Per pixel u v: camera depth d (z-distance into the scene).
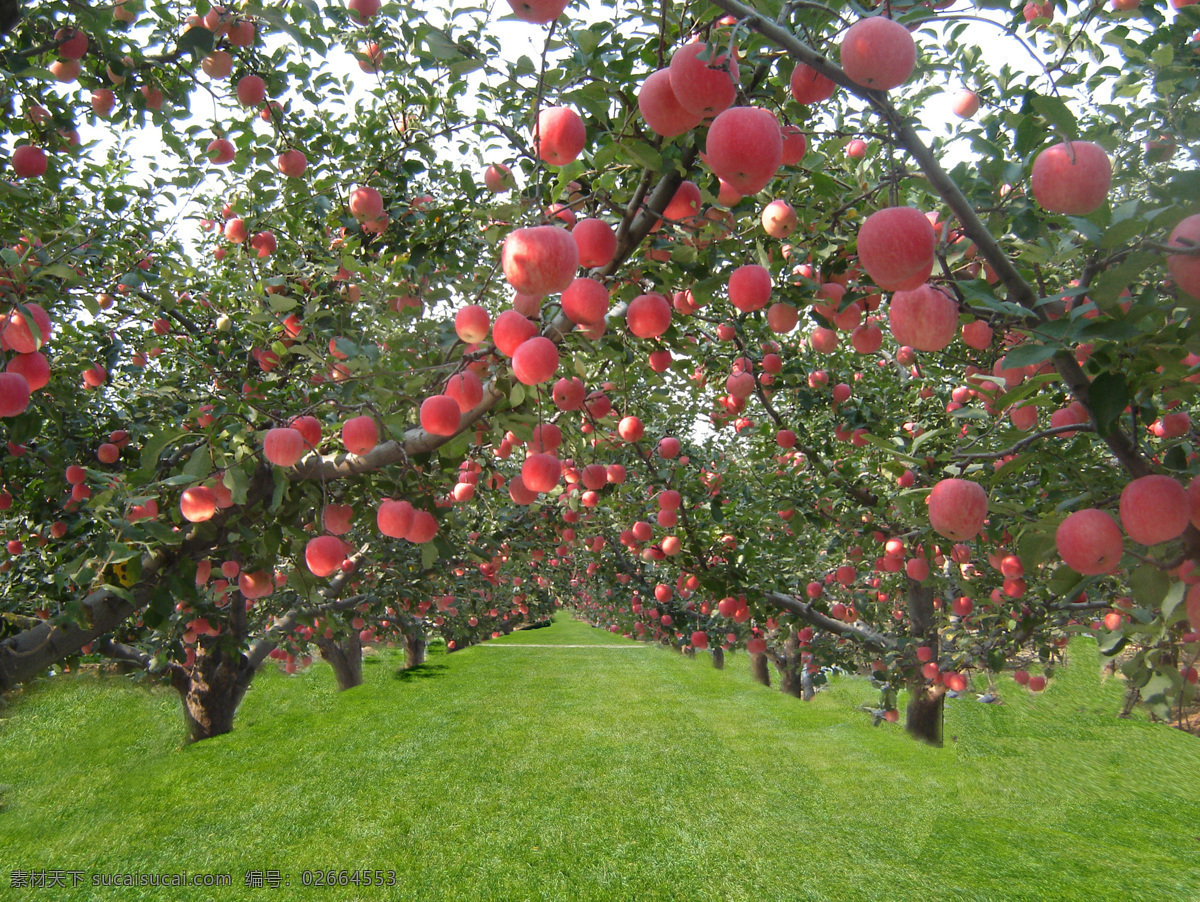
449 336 2.86
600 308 2.07
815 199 2.82
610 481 5.29
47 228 3.77
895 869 5.00
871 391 6.15
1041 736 7.79
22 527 5.43
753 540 6.50
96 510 2.96
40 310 2.52
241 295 4.46
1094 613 4.69
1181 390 1.50
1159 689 2.67
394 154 4.46
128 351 4.97
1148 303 1.45
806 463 6.80
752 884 4.87
